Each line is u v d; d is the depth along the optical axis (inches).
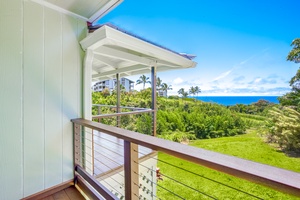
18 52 78.0
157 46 113.9
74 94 98.5
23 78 79.7
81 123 84.7
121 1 87.5
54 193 88.2
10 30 75.7
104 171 106.7
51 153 89.4
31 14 81.6
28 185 81.8
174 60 135.0
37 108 84.3
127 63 189.0
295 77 326.0
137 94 581.0
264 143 285.6
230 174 29.5
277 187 24.3
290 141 236.8
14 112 77.4
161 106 597.0
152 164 139.6
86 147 102.5
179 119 448.5
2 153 74.5
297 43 374.9
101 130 67.1
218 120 414.3
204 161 32.8
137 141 48.2
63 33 93.2
